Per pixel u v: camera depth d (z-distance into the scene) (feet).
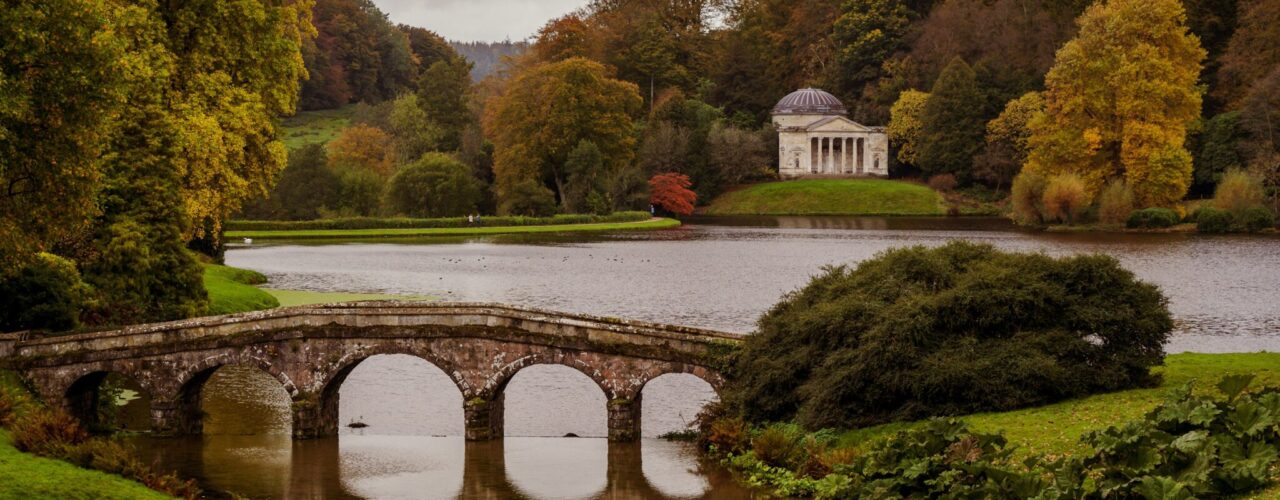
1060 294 114.11
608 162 530.27
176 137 164.25
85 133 117.19
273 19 199.52
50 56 111.24
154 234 159.74
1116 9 444.55
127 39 155.84
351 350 125.80
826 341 116.37
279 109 215.51
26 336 130.82
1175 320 202.80
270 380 156.66
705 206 609.01
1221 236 396.98
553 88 510.58
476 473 113.50
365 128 557.33
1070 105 444.55
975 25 620.49
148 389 127.85
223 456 119.96
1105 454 83.10
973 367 109.19
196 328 127.44
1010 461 94.38
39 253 141.08
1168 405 86.69
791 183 620.90
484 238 426.51
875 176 640.99
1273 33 462.60
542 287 258.98
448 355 125.18
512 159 504.43
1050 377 108.88
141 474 96.78
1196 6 522.06
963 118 571.69
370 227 445.37
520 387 153.79
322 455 120.78
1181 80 437.99
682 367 122.52
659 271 297.94
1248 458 78.48
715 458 116.88
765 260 330.75
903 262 122.72
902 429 106.42
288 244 388.98
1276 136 441.68
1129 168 436.76
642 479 110.32
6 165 111.55
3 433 100.99
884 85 644.69
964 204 558.56
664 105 626.64
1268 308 217.36
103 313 152.05
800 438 112.16
